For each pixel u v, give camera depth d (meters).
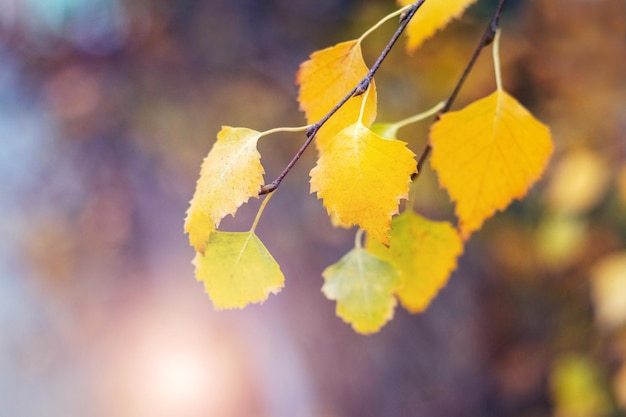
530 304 1.07
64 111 1.16
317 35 1.05
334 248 1.07
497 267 1.09
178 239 1.16
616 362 0.92
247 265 0.31
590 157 0.83
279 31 1.08
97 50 1.15
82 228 1.20
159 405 1.13
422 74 0.89
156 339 1.17
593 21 0.83
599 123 0.86
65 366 1.24
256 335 1.12
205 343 1.14
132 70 1.13
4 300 1.28
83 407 1.18
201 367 1.13
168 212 1.15
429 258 0.37
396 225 0.36
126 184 1.16
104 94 1.14
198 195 0.31
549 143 0.35
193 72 1.11
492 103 0.35
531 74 0.88
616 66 0.84
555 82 0.87
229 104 1.07
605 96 0.85
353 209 0.30
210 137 1.08
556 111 0.89
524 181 0.35
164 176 1.14
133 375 1.17
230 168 0.31
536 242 1.01
